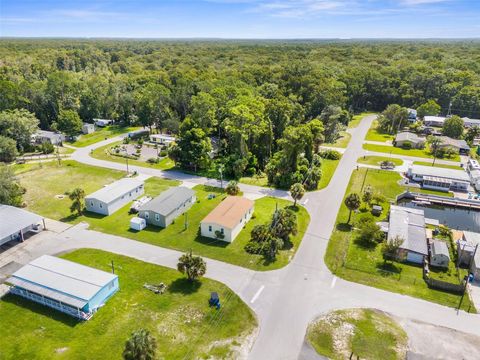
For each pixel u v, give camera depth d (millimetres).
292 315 35375
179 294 37719
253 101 81938
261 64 186250
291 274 41562
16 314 34719
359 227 51531
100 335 32375
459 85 130750
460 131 99375
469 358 31062
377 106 144375
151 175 71812
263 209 57656
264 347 31641
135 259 43812
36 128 91500
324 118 100625
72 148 89750
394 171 75938
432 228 52406
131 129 109938
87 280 36812
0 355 30203
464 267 43750
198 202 59625
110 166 76688
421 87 137875
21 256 44062
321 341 32438
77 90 116625
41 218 49531
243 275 41125
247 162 71688
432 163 81375
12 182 57156
